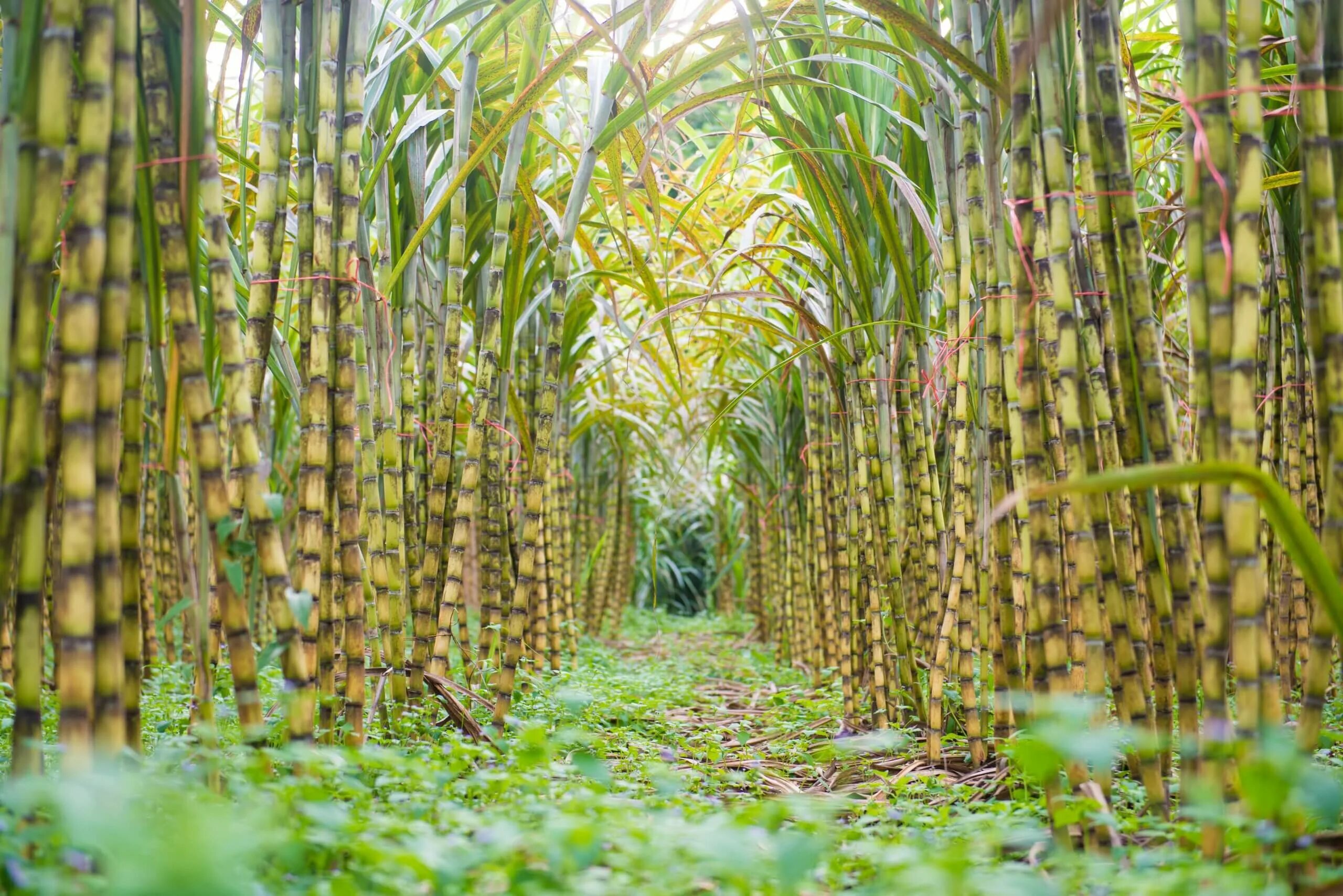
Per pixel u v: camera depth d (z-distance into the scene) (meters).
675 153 3.53
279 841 0.99
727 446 6.64
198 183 1.47
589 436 6.07
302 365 1.92
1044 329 1.79
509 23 2.16
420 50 2.44
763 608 6.39
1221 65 1.30
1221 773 1.28
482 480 3.25
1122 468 1.59
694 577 10.16
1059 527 1.93
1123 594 1.55
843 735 2.83
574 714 2.64
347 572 1.90
